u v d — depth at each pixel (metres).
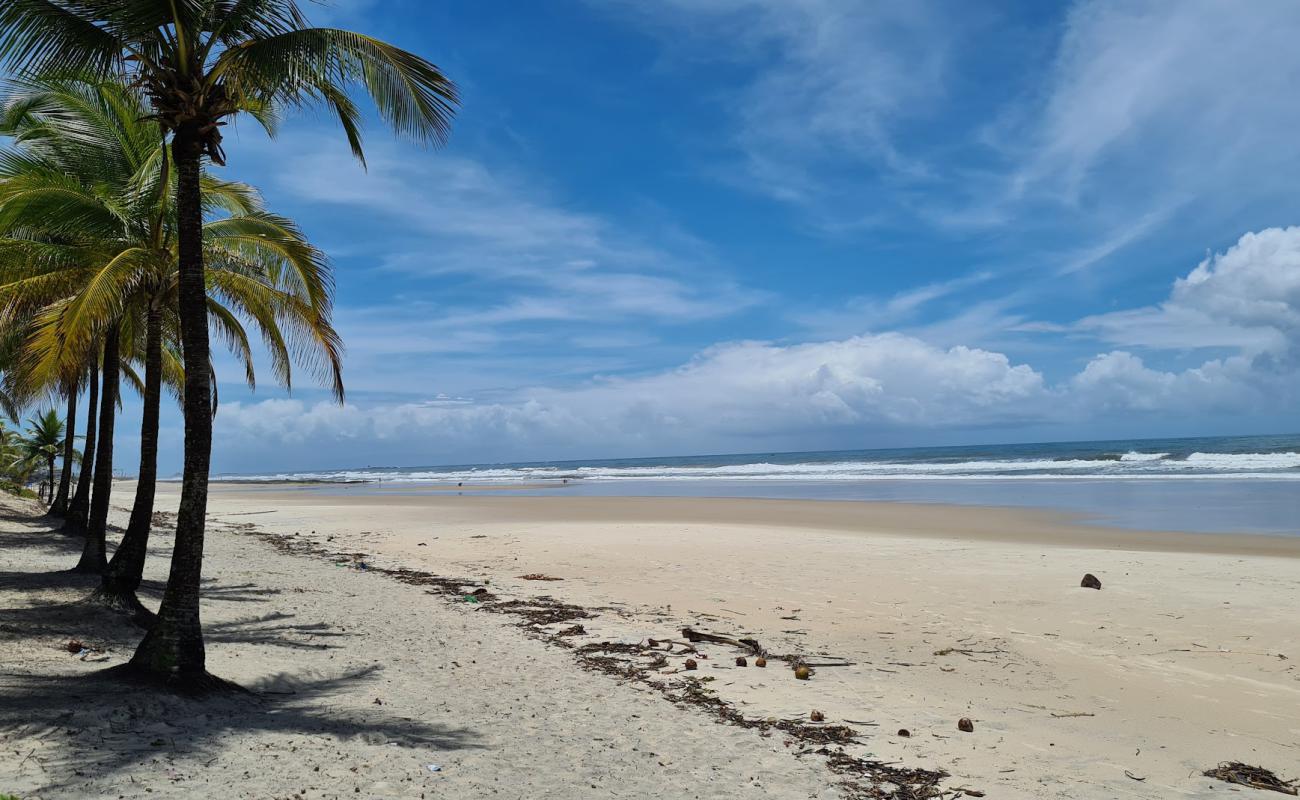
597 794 4.89
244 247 11.05
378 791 4.68
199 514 6.82
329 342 10.91
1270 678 8.02
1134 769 5.70
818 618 11.16
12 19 6.62
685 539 20.59
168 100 6.64
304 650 8.86
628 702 7.28
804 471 66.75
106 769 4.62
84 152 11.36
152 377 10.91
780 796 5.05
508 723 6.41
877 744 6.21
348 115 8.11
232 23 7.01
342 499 47.62
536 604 12.38
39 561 14.82
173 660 6.55
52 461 32.88
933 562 15.85
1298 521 20.70
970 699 7.46
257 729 5.71
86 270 10.98
